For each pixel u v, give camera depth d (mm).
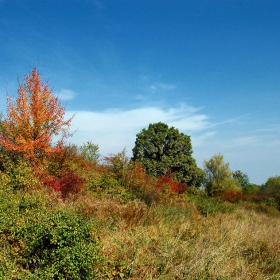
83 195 11430
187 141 31859
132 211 8859
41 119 14602
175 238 8039
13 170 10219
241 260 7219
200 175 31234
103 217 8141
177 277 5840
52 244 5363
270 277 6613
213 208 13609
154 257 6418
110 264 5785
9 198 7508
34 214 6570
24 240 5633
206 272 6035
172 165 30484
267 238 9297
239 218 13516
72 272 4895
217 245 7816
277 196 27078
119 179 14453
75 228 5414
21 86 14742
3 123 14398
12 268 5039
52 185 11477
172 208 11453
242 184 46000
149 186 14453
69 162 14891
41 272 5008
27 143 13859
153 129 31516
